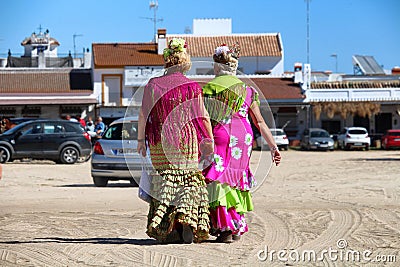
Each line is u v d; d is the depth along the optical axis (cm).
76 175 2428
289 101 5747
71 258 840
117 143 1905
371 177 2291
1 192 1783
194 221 905
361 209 1333
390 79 6900
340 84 5953
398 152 4650
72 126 3081
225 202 927
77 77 6297
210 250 885
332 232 1039
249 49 6750
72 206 1433
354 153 4525
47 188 1906
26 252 882
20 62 7294
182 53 929
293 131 5822
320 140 4978
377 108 5581
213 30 7019
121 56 6225
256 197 1619
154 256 846
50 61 7325
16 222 1176
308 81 5925
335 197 1605
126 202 1513
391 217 1209
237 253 865
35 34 8081
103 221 1188
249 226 1102
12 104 5862
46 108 5956
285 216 1226
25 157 3016
